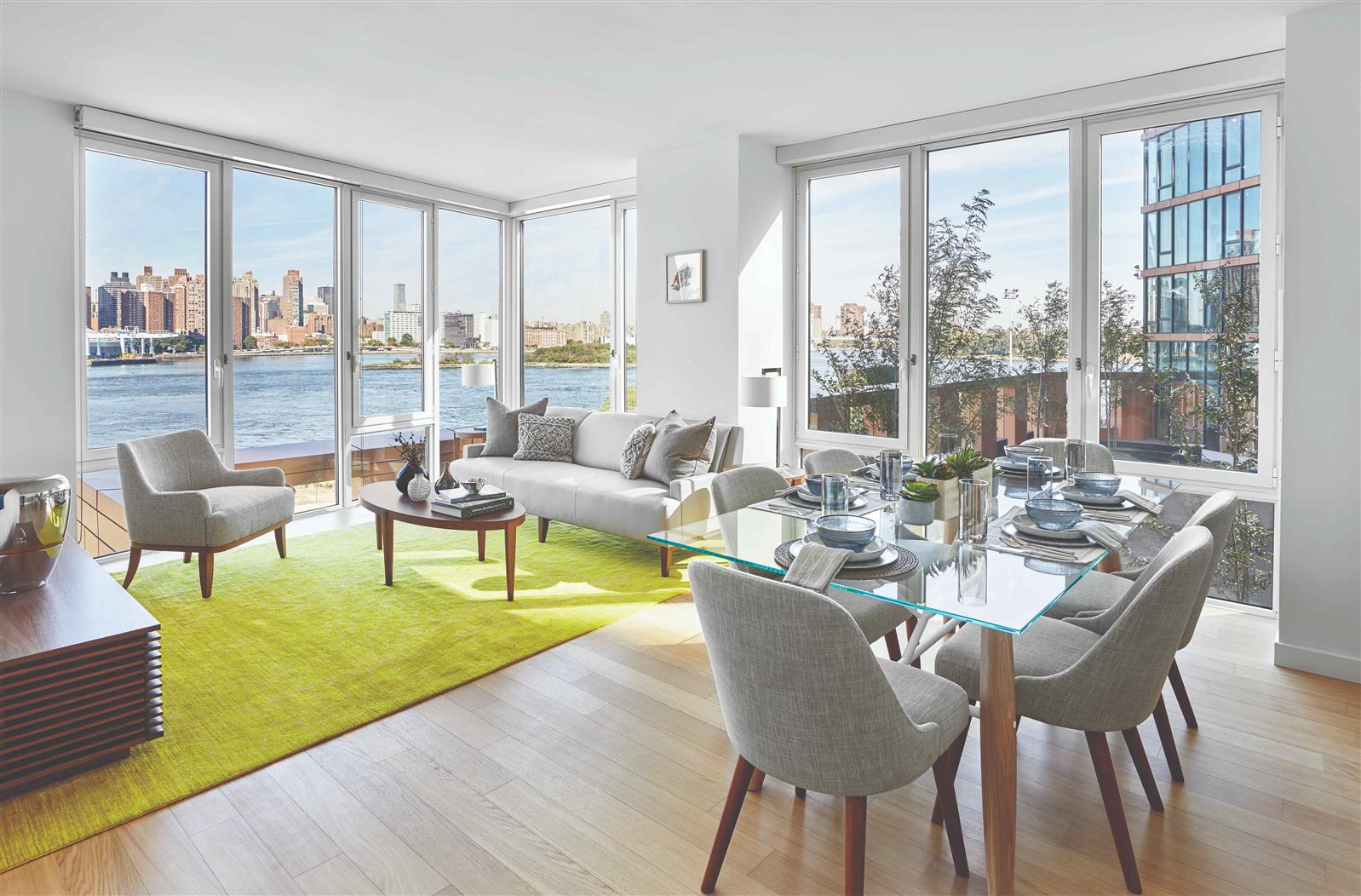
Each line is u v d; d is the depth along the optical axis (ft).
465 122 15.70
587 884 6.13
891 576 6.24
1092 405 14.19
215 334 16.99
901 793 7.50
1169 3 10.36
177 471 14.25
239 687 9.53
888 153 16.49
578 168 19.36
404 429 21.09
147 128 15.29
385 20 10.98
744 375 17.04
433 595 13.08
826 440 18.02
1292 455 10.40
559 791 7.41
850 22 11.07
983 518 6.15
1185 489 13.30
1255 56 12.11
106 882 6.11
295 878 6.18
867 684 4.92
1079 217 14.17
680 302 17.85
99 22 10.95
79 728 7.60
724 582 5.10
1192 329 13.14
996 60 12.49
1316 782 7.61
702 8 10.62
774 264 17.69
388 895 5.99
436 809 7.11
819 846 6.63
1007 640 5.80
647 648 10.93
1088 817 7.04
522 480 16.88
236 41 11.62
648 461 16.10
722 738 8.45
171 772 7.67
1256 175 12.44
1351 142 9.84
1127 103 13.34
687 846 6.62
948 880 6.22
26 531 8.92
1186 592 5.73
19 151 13.78
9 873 6.21
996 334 15.35
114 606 8.66
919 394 16.35
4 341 13.74
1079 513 7.10
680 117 15.43
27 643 7.57
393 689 9.50
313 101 14.34
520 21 11.02
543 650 10.82
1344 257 9.93
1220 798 7.33
